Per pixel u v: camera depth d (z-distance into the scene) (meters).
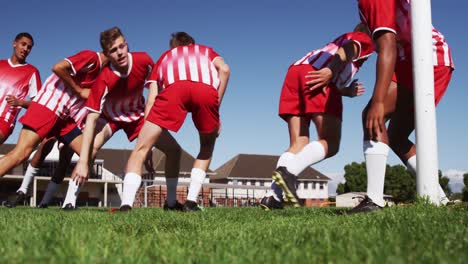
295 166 4.76
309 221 3.44
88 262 1.67
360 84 5.31
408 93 4.42
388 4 3.99
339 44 5.14
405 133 4.77
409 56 4.36
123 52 6.18
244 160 78.19
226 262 1.73
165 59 5.56
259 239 2.37
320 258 1.76
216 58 5.73
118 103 6.79
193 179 6.46
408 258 1.65
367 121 4.08
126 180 5.45
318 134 4.92
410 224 2.85
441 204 4.20
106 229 2.96
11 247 2.06
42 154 9.24
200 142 6.46
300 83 5.02
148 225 3.24
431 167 4.18
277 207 5.35
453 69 4.67
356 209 4.18
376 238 2.24
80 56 6.90
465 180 55.84
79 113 7.29
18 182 44.62
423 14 4.20
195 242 2.26
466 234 2.32
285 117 5.21
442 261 1.56
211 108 5.65
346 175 71.25
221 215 4.61
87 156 6.03
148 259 1.77
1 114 8.15
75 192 7.44
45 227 2.94
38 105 6.84
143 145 5.46
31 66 8.54
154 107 5.44
